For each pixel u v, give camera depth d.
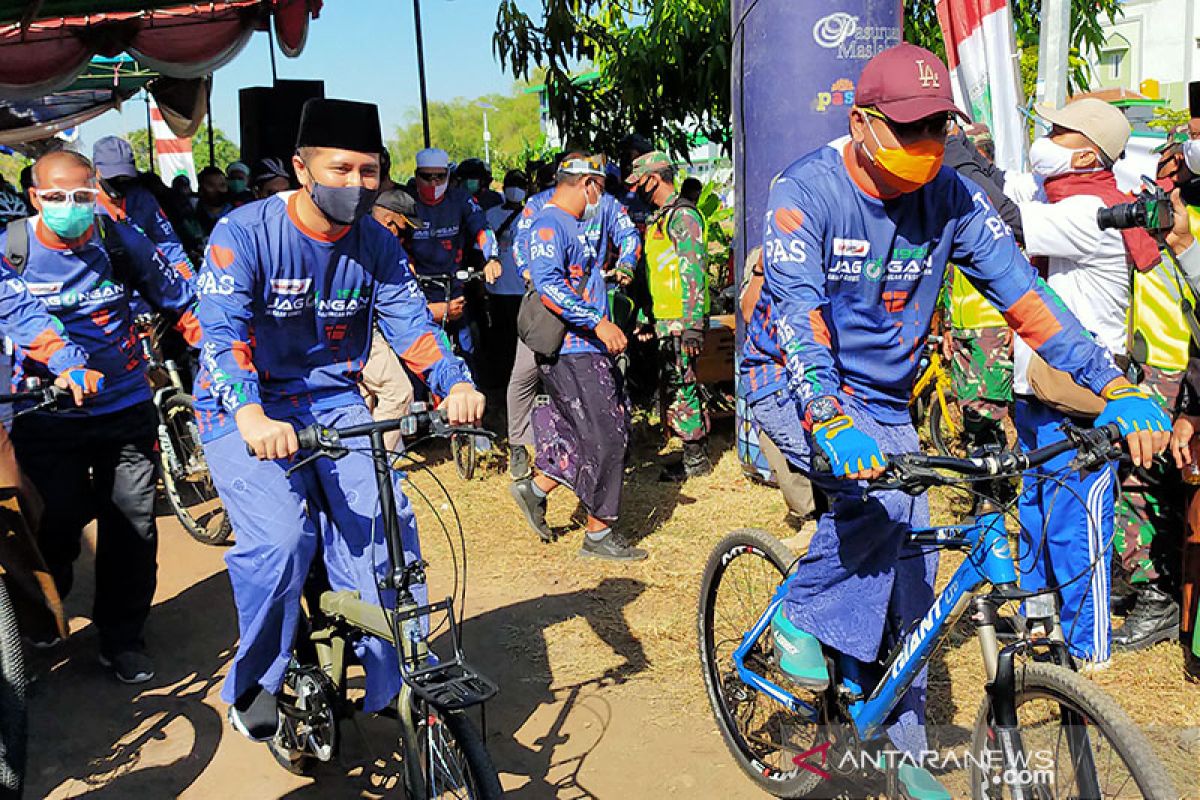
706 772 3.55
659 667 4.32
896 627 3.06
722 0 9.49
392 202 7.27
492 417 8.62
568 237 5.42
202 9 8.13
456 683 2.69
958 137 4.37
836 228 2.77
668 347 6.70
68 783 3.69
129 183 6.23
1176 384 4.00
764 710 3.56
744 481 6.63
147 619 5.04
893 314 2.93
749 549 3.54
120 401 4.37
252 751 3.85
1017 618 2.59
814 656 3.07
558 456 5.54
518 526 6.07
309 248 3.16
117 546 4.39
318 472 3.32
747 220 6.17
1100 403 3.70
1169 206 3.22
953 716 3.76
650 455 7.32
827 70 5.73
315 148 2.96
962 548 2.63
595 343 5.40
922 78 2.53
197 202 10.70
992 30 6.00
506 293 8.89
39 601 3.51
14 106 11.73
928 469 2.41
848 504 2.92
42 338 3.88
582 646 4.53
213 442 3.23
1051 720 2.53
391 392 6.21
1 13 5.34
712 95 9.59
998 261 2.84
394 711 3.24
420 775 2.81
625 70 9.70
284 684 3.51
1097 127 3.76
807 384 2.60
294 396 3.36
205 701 4.25
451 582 5.29
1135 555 4.24
